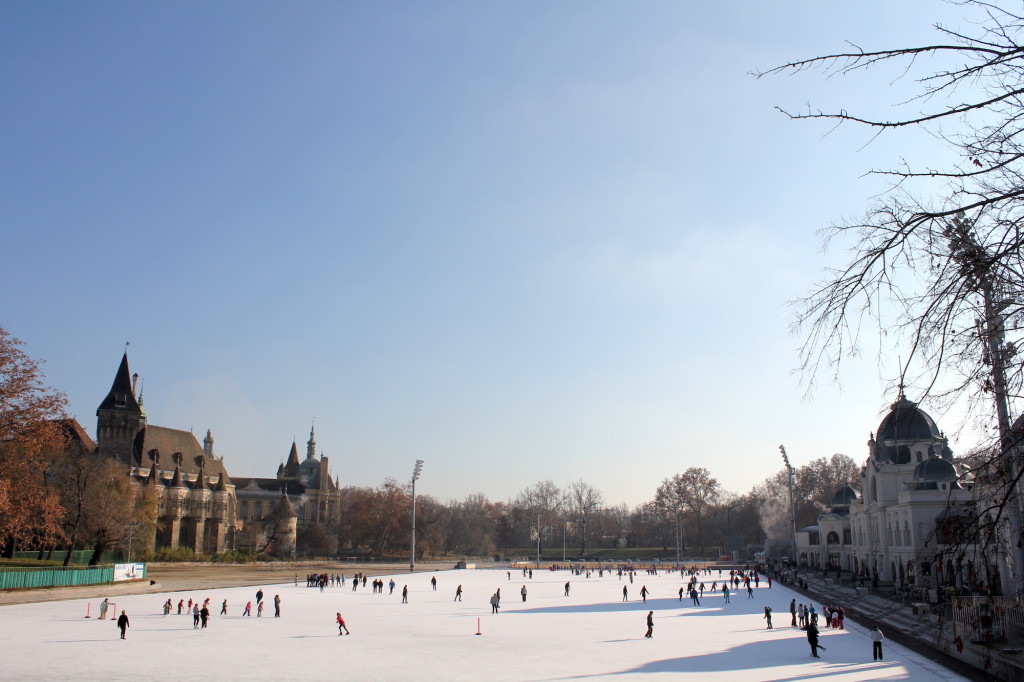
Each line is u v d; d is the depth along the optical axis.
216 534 183.38
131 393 171.00
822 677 39.66
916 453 109.62
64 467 101.44
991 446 12.07
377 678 39.88
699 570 173.88
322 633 58.47
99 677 39.09
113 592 89.44
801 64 10.30
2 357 73.62
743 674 40.97
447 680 39.44
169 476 185.50
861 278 11.25
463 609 80.19
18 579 78.06
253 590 103.56
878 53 10.10
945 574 13.12
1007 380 11.16
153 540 140.50
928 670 41.03
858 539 127.31
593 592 108.00
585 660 46.19
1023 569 15.55
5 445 74.19
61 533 80.75
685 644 53.38
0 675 39.22
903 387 11.49
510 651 49.88
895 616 66.50
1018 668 33.97
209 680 38.81
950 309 11.05
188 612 72.50
